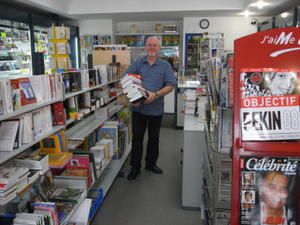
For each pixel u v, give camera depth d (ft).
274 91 3.64
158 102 11.31
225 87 4.70
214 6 19.94
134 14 21.94
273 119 3.63
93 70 10.98
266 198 3.74
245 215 3.79
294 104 3.61
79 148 9.78
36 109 6.84
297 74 3.61
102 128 11.98
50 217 5.80
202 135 8.81
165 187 10.89
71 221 7.13
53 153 7.36
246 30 23.48
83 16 22.47
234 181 3.77
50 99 7.45
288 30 3.59
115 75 14.25
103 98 11.98
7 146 5.90
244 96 3.68
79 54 24.81
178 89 19.21
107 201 9.84
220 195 4.97
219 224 5.01
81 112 9.51
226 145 4.89
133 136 11.56
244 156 3.71
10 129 6.00
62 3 20.07
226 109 4.69
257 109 3.65
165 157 14.14
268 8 19.49
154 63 10.91
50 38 14.44
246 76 3.67
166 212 9.17
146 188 10.81
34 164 6.25
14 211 5.93
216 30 23.71
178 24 25.88
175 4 20.25
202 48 20.86
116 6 20.75
